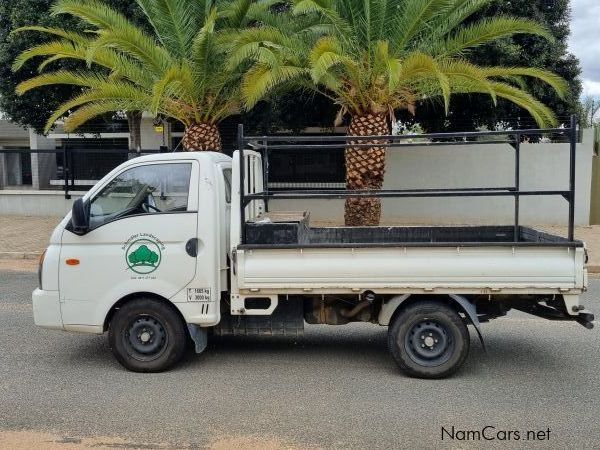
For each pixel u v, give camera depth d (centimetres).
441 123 1730
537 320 778
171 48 1239
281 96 1488
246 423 454
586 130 1596
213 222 554
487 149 1622
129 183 564
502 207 1634
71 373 567
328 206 1662
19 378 554
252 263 542
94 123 2123
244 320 584
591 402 498
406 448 414
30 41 1541
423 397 508
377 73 1114
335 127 1745
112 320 568
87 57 1010
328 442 422
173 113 1300
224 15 1246
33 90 1655
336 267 538
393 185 1667
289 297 575
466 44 1136
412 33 1095
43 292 568
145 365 566
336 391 521
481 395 513
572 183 538
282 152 1647
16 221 1695
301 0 1041
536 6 1598
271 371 575
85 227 549
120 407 484
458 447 416
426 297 559
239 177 554
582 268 525
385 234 681
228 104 1298
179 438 427
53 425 450
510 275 529
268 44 1062
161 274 554
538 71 1166
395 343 554
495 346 662
